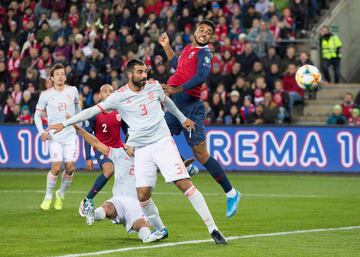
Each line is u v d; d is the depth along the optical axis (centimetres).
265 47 8269
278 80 7750
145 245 3384
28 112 8150
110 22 8894
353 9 8988
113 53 8531
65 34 9056
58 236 3672
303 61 8056
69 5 9481
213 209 4781
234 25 8462
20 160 7944
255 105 7725
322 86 8462
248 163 7425
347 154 7194
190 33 8500
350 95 7638
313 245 3375
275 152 7369
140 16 8756
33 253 3206
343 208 4822
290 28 8562
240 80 7812
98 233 3772
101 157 4419
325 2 9294
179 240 3525
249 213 4566
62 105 4906
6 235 3709
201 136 3722
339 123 7481
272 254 3147
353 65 9025
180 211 4666
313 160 7281
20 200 5344
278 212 4612
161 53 8412
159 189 6131
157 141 3344
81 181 6788
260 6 8644
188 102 3728
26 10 9425
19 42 9288
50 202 4812
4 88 8669
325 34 8400
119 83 8212
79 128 3438
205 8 8731
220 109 7769
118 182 3616
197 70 3647
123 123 4497
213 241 3484
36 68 8794
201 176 7219
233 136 7456
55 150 4803
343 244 3406
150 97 3347
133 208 3506
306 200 5300
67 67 8381
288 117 7725
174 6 8781
